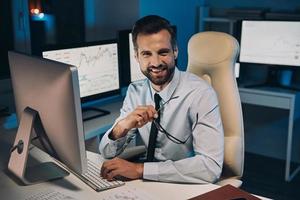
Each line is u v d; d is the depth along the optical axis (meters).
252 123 3.79
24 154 1.41
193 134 1.60
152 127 1.67
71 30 3.15
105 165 1.45
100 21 3.31
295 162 3.60
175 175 1.42
